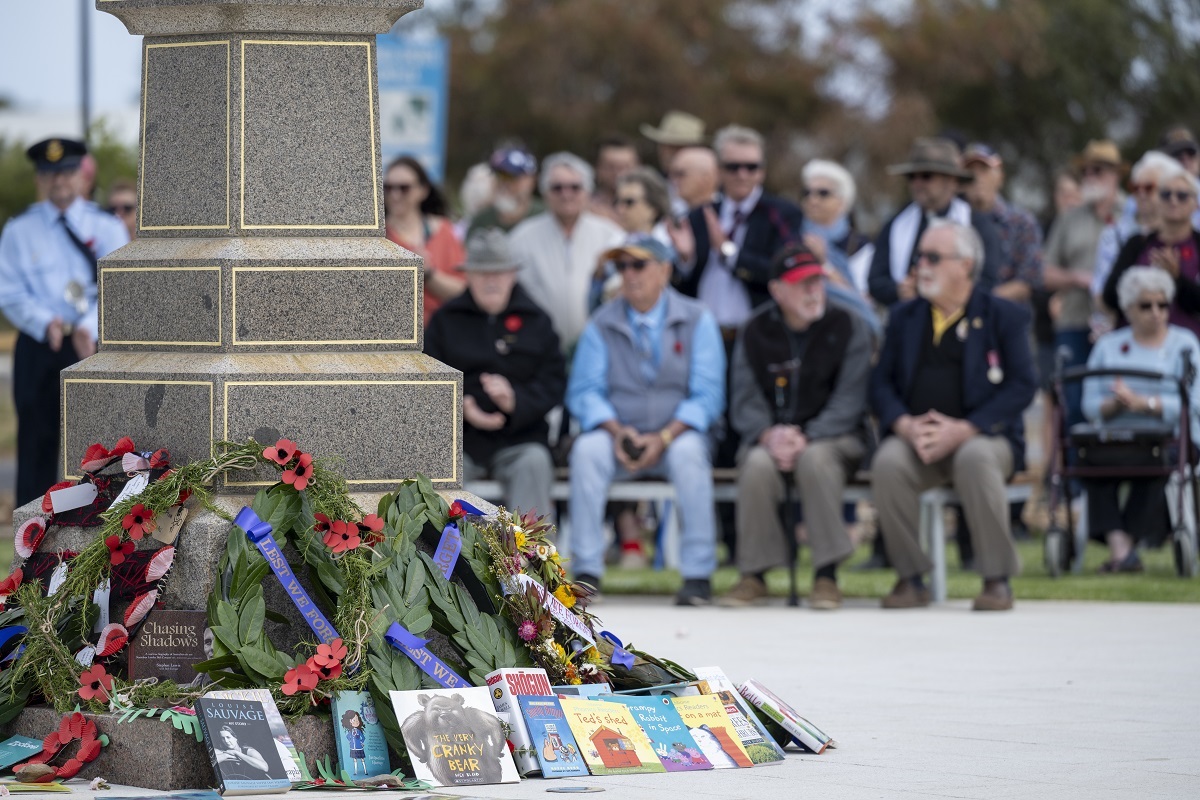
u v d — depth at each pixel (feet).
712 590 49.11
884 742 24.73
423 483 24.36
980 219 53.98
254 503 23.11
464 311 47.70
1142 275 51.21
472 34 182.91
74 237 50.60
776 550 45.37
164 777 21.22
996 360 44.91
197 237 25.04
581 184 55.42
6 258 50.44
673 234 52.85
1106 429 50.83
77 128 208.95
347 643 22.31
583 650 24.48
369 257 24.88
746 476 45.42
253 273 24.27
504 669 22.79
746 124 177.68
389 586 23.13
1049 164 186.29
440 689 22.08
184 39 25.32
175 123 25.40
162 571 23.02
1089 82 183.32
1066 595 46.11
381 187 25.44
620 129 174.91
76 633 23.52
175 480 23.18
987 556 43.29
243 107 24.75
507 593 24.08
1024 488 46.21
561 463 51.29
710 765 22.85
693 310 48.06
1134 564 52.44
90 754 21.86
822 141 177.58
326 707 22.15
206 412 23.77
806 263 46.03
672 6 179.11
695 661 33.45
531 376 47.55
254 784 20.71
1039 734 25.26
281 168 24.85
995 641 36.60
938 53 176.04
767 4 182.60
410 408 24.76
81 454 25.52
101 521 24.13
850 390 46.03
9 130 207.31
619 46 174.60
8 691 23.47
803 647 35.63
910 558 44.52
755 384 46.78
